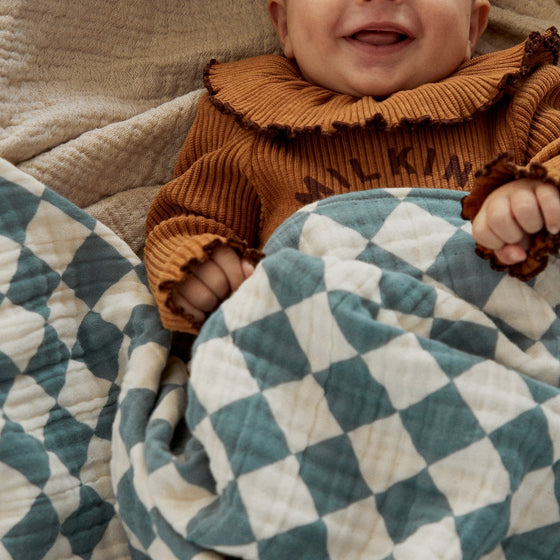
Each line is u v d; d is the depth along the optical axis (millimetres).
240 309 609
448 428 566
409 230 649
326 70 884
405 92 822
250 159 839
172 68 966
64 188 857
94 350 746
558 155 722
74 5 896
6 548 623
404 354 570
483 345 607
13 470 645
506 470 554
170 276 665
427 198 670
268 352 596
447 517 549
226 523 549
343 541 560
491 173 564
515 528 572
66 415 708
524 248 576
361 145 806
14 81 851
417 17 839
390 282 606
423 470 567
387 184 799
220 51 987
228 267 669
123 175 912
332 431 578
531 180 560
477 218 586
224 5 1014
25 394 688
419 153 802
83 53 920
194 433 592
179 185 870
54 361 715
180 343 785
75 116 870
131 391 682
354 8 840
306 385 586
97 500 688
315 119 812
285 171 818
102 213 890
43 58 881
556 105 899
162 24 974
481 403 568
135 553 656
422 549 537
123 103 934
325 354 580
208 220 844
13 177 726
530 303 621
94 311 754
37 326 707
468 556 534
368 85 863
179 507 590
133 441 644
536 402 577
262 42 1009
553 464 576
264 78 891
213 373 592
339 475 573
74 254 750
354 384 575
